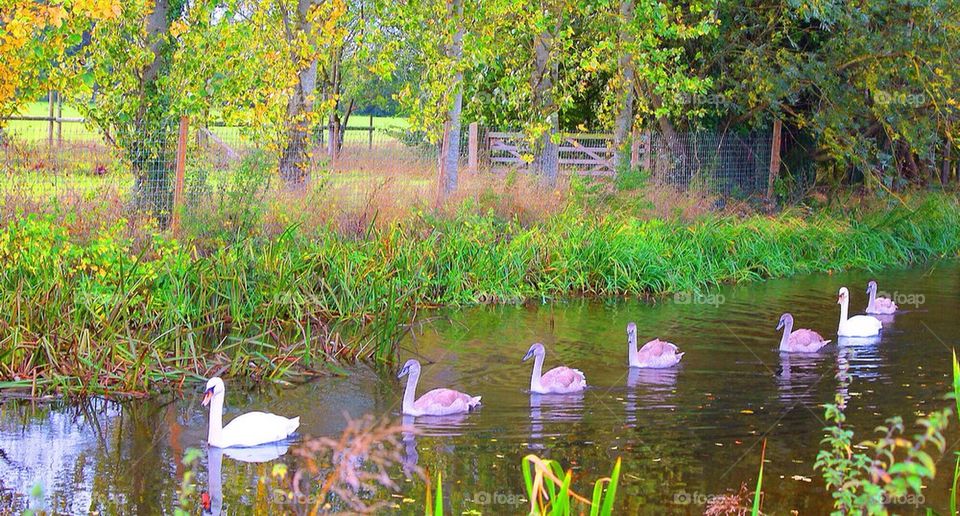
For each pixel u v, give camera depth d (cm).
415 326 1691
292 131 2052
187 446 1119
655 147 2620
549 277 2025
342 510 940
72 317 1402
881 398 1305
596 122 3078
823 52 2739
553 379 1329
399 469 1046
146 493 983
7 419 1203
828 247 2458
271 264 1672
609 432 1163
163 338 1415
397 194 2111
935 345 1611
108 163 1911
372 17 2331
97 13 1528
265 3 2012
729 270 2245
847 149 2748
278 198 1920
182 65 1931
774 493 984
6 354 1316
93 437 1144
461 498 970
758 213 2597
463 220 2056
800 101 3006
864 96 2844
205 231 1752
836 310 1900
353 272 1744
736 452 1098
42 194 1750
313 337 1537
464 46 2131
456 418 1219
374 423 1199
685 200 2405
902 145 3177
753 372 1435
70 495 973
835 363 1486
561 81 2481
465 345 1575
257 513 933
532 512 638
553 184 2414
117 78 1912
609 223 2195
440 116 2156
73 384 1306
